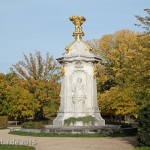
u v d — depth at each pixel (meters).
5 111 55.50
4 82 57.56
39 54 62.78
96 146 20.03
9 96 55.69
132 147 19.30
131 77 20.41
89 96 33.97
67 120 32.69
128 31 60.97
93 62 34.78
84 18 37.22
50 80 60.22
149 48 20.52
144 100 18.75
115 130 29.36
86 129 28.95
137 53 22.61
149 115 18.39
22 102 54.88
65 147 19.84
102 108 49.56
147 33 20.94
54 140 24.33
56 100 57.44
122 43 58.19
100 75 60.34
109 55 58.50
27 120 59.62
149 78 19.53
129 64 21.44
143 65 19.73
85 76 34.28
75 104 33.53
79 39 36.12
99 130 29.08
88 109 33.59
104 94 51.34
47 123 38.19
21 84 60.41
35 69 62.16
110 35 62.66
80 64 34.31
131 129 30.33
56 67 63.09
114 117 63.03
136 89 19.86
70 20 37.16
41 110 59.69
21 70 62.09
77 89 33.81
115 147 19.41
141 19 20.91
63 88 34.41
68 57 34.44
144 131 18.70
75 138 25.64
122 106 41.16
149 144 18.53
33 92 60.06
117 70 56.03
